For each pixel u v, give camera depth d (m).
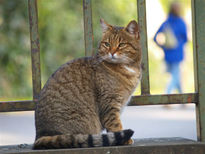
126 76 6.98
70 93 6.47
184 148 6.07
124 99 6.97
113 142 5.99
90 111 6.60
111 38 7.14
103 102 6.70
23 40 19.39
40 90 6.47
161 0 27.44
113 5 20.27
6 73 19.39
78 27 19.56
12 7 19.36
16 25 19.23
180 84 15.72
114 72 6.91
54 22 19.34
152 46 26.19
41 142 5.93
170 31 15.35
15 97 19.58
